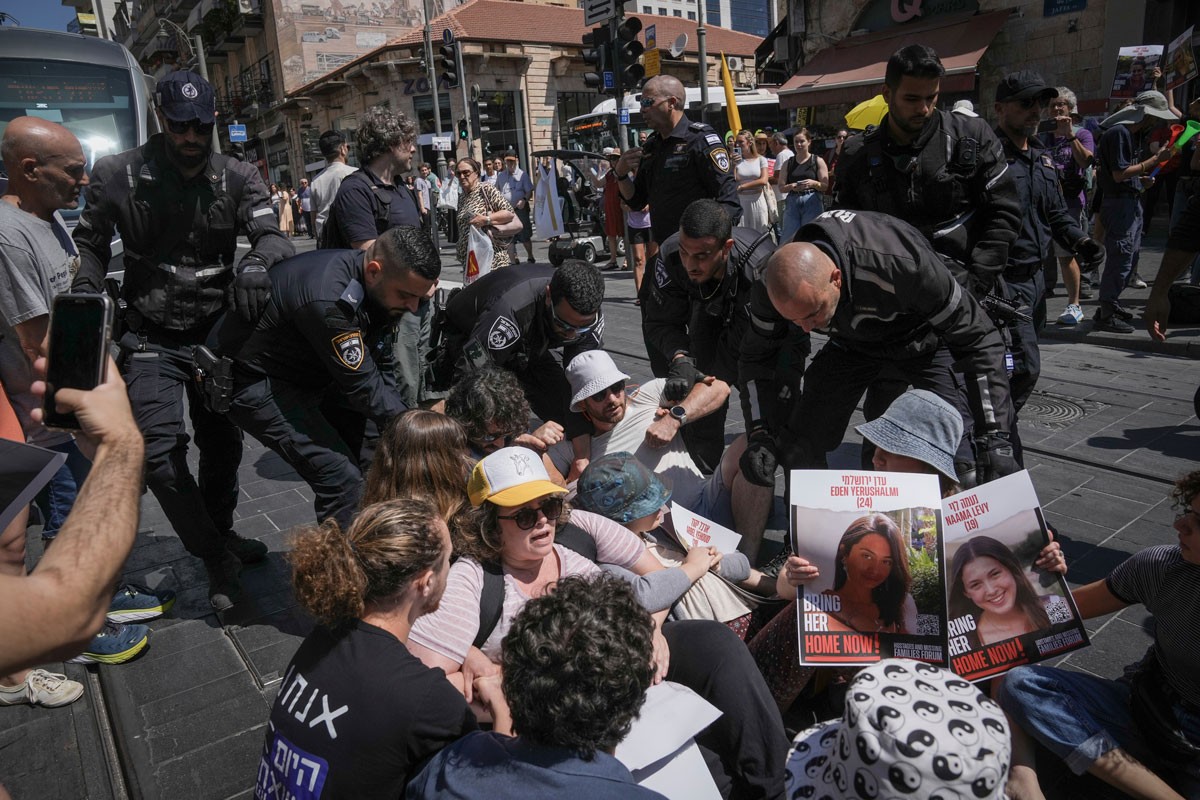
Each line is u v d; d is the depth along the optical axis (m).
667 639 2.31
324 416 3.82
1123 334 7.03
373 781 1.66
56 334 1.47
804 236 2.88
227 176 3.41
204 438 3.74
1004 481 2.15
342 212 4.75
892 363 3.21
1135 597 2.15
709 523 2.92
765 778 2.18
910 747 1.25
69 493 3.51
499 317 3.68
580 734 1.55
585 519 2.63
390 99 30.80
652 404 3.58
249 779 2.56
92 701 3.02
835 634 2.13
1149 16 13.74
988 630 2.13
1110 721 2.12
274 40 37.00
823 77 17.94
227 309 3.37
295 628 3.43
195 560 4.09
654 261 4.14
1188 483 1.93
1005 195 3.34
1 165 6.94
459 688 2.14
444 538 1.88
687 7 94.19
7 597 1.16
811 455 3.28
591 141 19.52
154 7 50.72
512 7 32.19
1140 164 6.82
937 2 16.80
